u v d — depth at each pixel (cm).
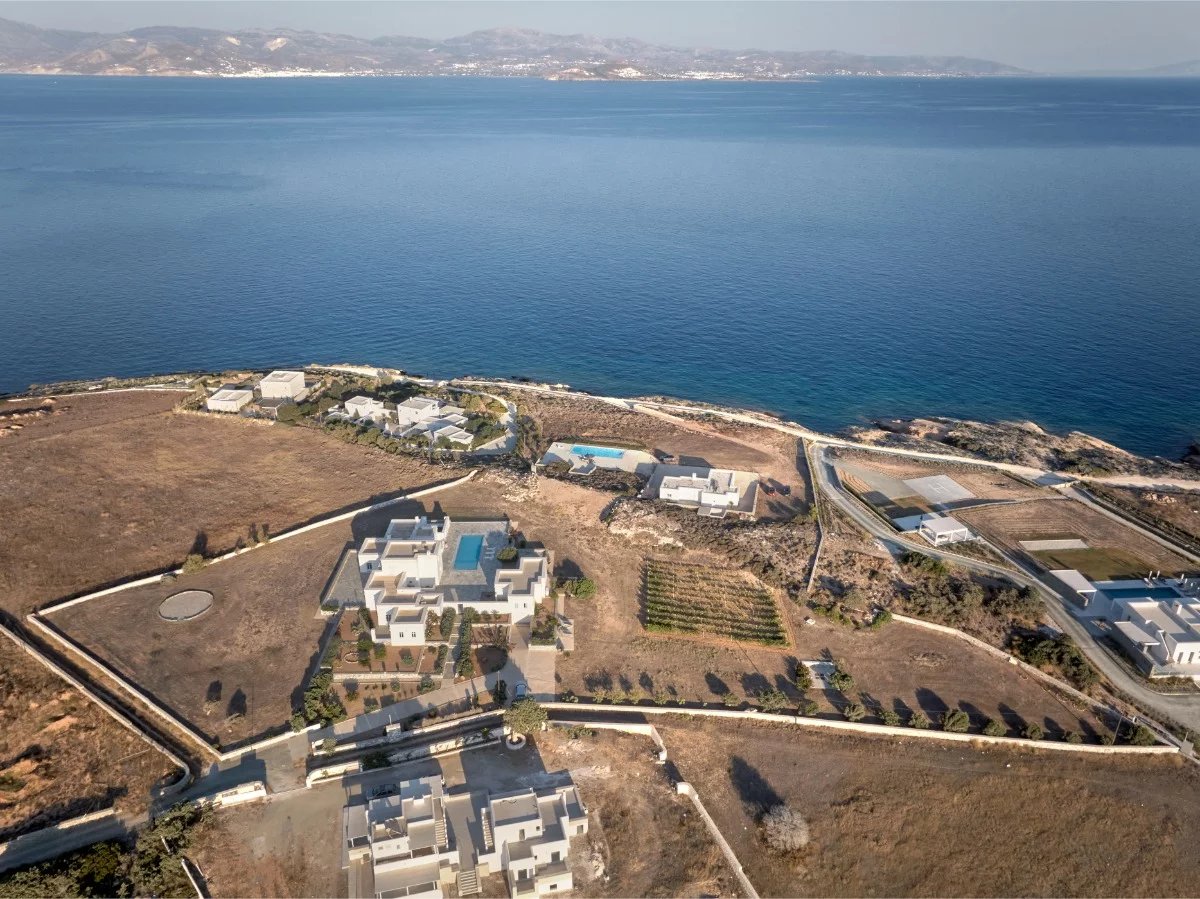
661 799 7094
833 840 6819
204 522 10825
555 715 7875
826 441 13662
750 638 8912
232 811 6875
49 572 9794
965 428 14738
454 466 12331
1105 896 6525
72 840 6650
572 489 11619
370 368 16725
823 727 7862
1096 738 7794
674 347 18862
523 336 19375
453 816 6775
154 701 7869
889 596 9612
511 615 9088
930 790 7262
